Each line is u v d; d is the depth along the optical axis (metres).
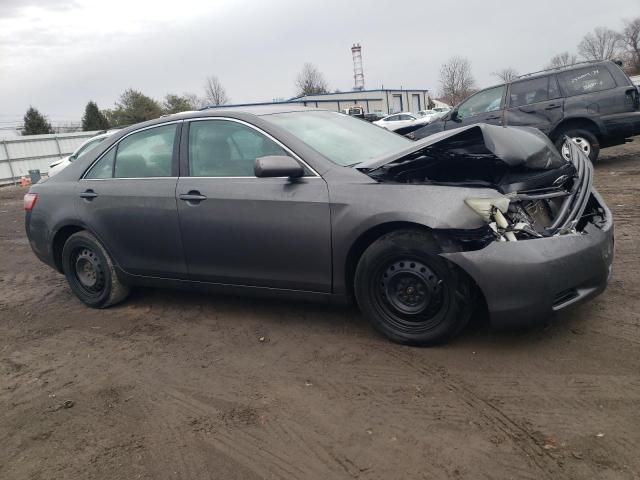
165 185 4.38
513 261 3.14
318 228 3.67
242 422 3.00
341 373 3.40
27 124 47.00
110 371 3.81
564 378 3.07
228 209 4.02
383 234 3.57
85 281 5.12
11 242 9.38
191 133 4.36
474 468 2.43
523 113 10.11
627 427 2.60
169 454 2.79
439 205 3.29
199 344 4.09
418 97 76.44
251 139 4.05
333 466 2.55
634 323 3.62
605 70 9.55
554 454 2.47
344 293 3.75
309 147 3.86
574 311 3.87
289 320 4.30
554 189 3.71
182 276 4.45
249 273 4.07
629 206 7.07
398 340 3.60
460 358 3.40
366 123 4.81
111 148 4.86
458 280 3.31
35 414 3.32
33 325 4.93
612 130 9.52
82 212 4.87
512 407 2.85
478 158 3.83
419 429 2.76
